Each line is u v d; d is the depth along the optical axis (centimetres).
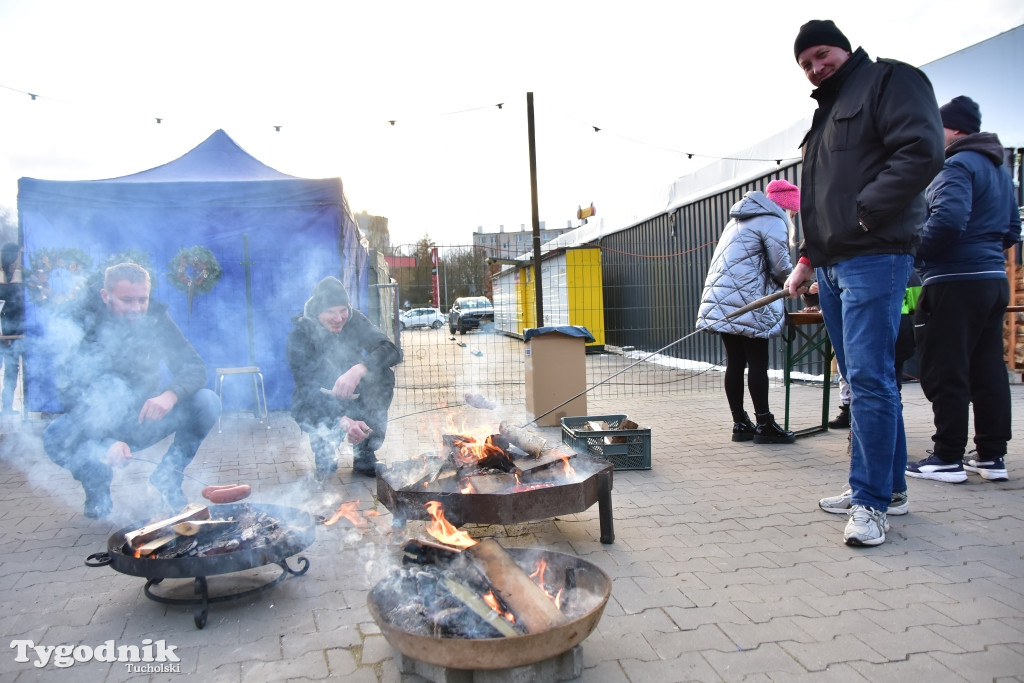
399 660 191
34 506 372
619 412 679
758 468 431
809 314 503
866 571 263
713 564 274
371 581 262
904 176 271
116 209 672
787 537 304
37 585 263
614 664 198
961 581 252
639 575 265
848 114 293
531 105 1021
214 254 699
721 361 1028
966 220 352
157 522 253
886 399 295
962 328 371
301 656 206
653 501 366
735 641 211
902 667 193
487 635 186
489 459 316
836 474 411
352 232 835
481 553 202
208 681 193
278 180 695
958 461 387
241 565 227
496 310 1766
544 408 605
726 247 494
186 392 344
